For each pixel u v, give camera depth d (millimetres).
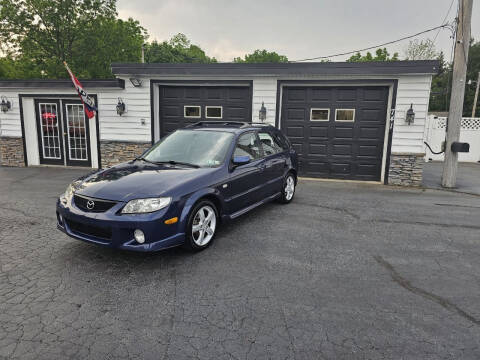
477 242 4656
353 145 9359
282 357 2305
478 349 2418
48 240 4426
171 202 3629
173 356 2301
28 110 11094
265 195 5652
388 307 2957
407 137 8750
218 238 4605
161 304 2945
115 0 26328
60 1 24062
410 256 4121
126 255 3969
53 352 2318
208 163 4555
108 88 10062
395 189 8484
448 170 8797
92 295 3076
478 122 15398
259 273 3570
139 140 10328
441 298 3133
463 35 8258
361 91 9086
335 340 2494
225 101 9938
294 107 9586
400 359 2303
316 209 6246
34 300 2973
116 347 2383
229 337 2512
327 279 3467
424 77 8406
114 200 3545
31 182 8539
